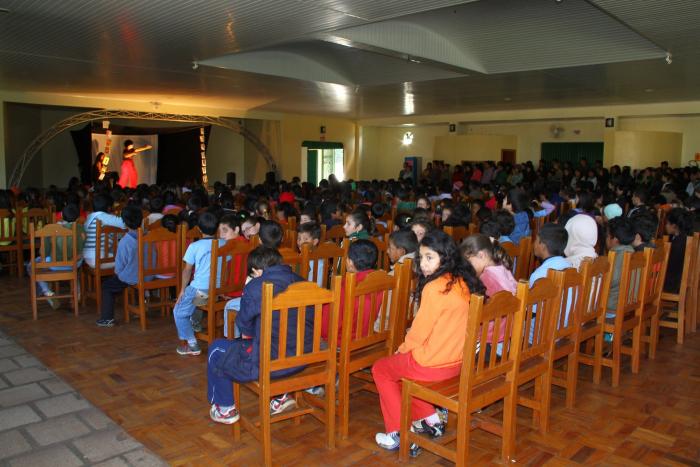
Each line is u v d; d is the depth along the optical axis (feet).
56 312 15.71
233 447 8.75
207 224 12.84
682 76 26.25
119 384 10.96
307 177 52.08
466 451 7.66
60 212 20.30
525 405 9.55
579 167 40.09
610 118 40.47
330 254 12.04
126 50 21.57
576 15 19.54
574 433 9.38
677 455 8.73
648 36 18.11
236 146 53.78
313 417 9.88
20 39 19.74
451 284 8.08
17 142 37.73
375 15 16.01
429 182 40.96
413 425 8.80
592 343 12.75
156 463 8.25
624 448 8.92
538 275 10.27
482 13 20.38
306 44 24.57
